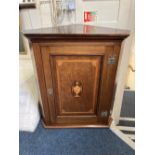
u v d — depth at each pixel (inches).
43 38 30.8
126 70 55.5
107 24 49.8
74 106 41.7
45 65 34.5
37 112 47.5
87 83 37.7
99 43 31.9
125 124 66.9
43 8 48.8
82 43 31.8
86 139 42.8
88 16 49.1
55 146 40.9
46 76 36.0
